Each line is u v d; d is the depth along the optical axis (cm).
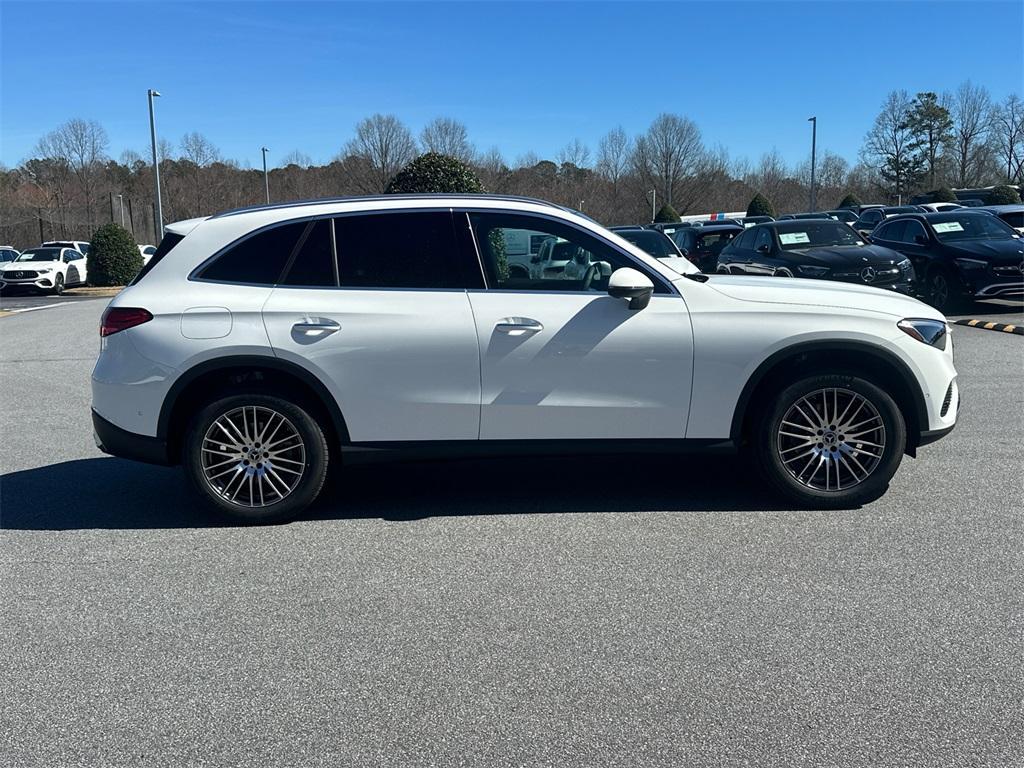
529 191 4909
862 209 3362
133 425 494
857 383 492
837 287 527
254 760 286
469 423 493
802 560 437
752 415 509
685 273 529
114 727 306
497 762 282
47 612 397
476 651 354
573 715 307
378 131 4238
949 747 284
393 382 487
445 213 498
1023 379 877
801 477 507
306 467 500
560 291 493
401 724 304
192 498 561
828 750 284
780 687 322
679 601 394
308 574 434
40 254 3077
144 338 486
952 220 1466
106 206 5147
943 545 452
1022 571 418
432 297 489
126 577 435
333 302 488
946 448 634
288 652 356
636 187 5322
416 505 536
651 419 494
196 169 4762
